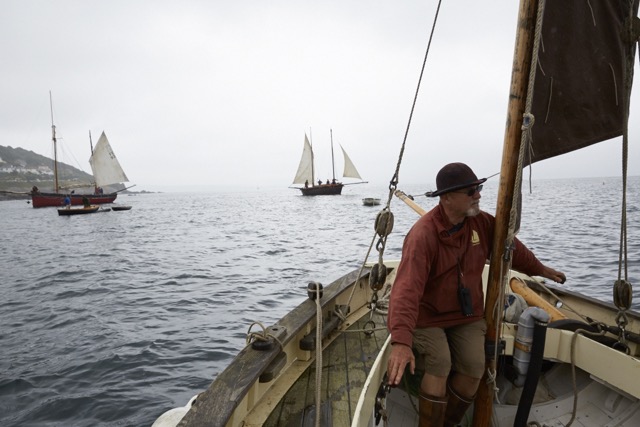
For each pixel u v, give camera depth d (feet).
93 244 88.63
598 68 7.80
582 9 7.54
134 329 30.83
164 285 46.37
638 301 31.68
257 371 8.43
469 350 7.88
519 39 6.95
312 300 12.59
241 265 58.54
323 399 9.48
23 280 50.98
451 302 7.82
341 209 192.95
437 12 9.11
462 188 7.26
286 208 217.56
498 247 7.70
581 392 9.50
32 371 23.62
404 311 7.07
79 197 217.56
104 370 23.73
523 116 6.93
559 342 9.30
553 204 173.47
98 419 18.98
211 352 26.22
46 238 101.55
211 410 7.08
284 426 8.56
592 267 45.73
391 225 10.53
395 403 9.74
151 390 21.45
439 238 7.57
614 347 9.22
